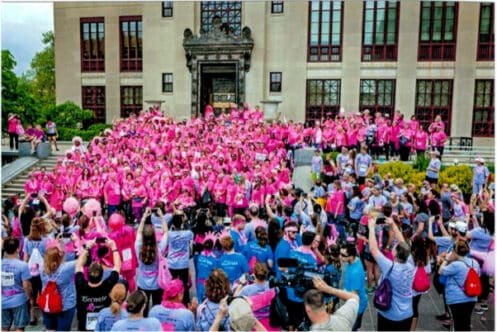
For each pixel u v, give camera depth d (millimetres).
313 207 10469
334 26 27391
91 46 31422
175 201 13547
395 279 6047
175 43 28797
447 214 11773
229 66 28422
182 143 17969
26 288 6738
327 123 20297
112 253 6430
